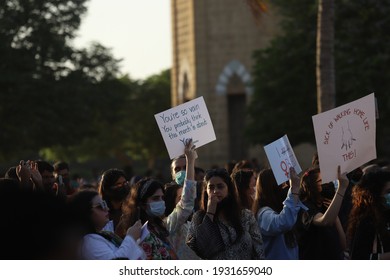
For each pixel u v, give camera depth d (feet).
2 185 18.21
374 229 42.80
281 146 46.68
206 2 237.45
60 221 17.17
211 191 39.78
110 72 233.96
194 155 46.42
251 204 46.91
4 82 215.51
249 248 40.06
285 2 184.14
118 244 34.73
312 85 181.47
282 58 182.70
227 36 235.20
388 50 172.96
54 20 221.46
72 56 225.15
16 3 217.36
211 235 39.75
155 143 395.14
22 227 16.96
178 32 248.93
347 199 57.06
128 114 379.14
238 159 236.02
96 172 255.91
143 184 39.58
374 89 166.91
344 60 171.94
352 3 173.68
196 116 50.88
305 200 47.21
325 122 45.19
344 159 45.34
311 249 46.21
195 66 239.09
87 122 226.79
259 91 188.03
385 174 43.06
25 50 218.59
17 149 224.74
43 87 218.59
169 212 49.16
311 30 181.27
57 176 60.44
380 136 172.14
